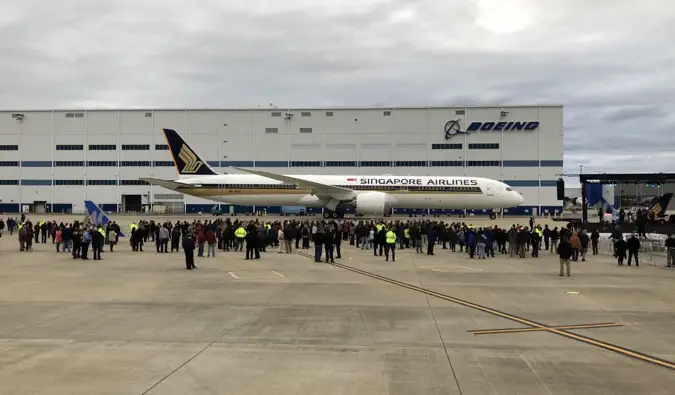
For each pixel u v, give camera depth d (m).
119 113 80.88
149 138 80.62
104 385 8.05
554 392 7.91
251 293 16.94
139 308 14.36
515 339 11.17
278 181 57.00
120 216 70.94
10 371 8.73
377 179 56.03
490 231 30.69
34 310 14.01
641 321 13.11
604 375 8.75
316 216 70.94
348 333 11.61
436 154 78.25
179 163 60.38
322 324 12.50
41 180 81.81
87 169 81.38
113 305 14.78
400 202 55.97
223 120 79.75
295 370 8.90
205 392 7.79
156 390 7.85
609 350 10.36
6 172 82.19
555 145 76.94
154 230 38.91
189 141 80.12
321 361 9.45
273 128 79.31
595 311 14.38
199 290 17.48
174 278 20.28
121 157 81.00
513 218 71.12
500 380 8.45
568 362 9.49
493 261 27.84
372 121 78.69
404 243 35.88
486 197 55.75
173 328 11.99
